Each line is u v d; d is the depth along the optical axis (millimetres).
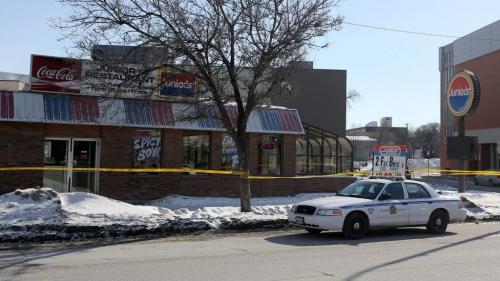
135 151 20469
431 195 14633
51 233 12375
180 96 20531
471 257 10539
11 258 10016
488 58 58969
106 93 17812
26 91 18766
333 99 42469
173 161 21031
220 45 15109
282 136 23500
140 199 20406
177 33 14562
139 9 14766
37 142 18734
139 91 18812
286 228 15148
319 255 10648
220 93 16125
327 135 26766
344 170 27453
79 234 12688
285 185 23328
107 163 19891
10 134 18375
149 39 14766
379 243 12562
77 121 19000
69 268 9039
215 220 14695
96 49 15492
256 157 22781
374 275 8641
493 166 58625
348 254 10812
